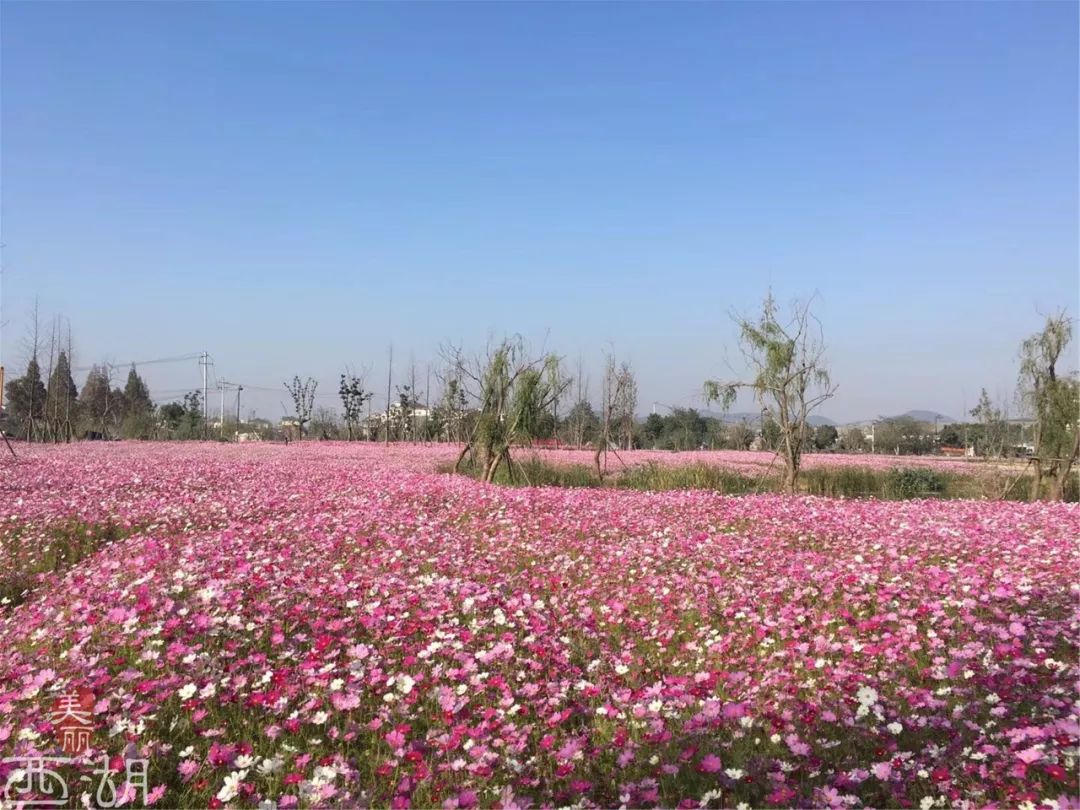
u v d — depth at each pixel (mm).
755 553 9773
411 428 49844
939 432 54594
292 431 53938
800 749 4137
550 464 22984
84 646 5699
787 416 19703
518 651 5961
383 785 4062
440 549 9719
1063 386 18391
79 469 18797
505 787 3740
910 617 6723
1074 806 3348
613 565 9203
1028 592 7285
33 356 44531
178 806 3910
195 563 8039
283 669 5266
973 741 4242
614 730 4723
